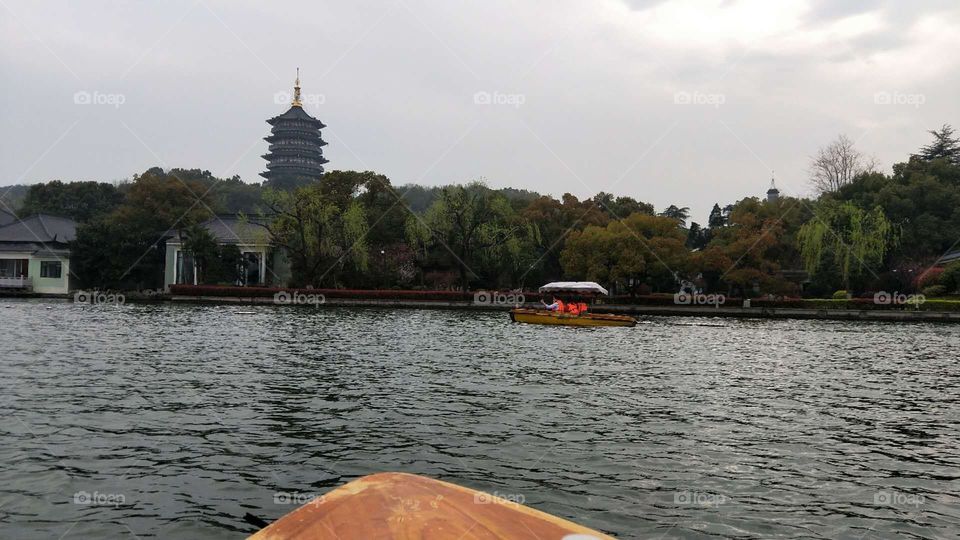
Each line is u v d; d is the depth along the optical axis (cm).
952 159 7488
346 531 375
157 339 2003
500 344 2070
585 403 1092
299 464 729
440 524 385
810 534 564
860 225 4781
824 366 1658
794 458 786
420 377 1332
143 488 650
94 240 5356
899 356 1923
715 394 1208
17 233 5600
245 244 5403
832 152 6988
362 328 2608
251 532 553
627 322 3062
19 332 2192
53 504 606
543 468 726
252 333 2269
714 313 4328
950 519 602
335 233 4912
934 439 886
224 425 894
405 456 762
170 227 5756
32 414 945
